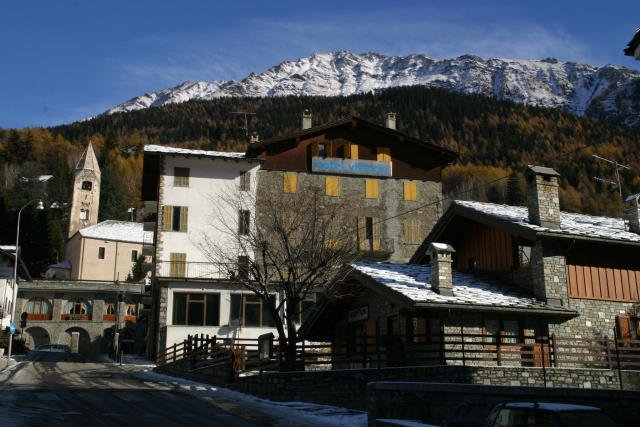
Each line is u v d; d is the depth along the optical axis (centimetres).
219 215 4791
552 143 14700
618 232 2641
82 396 2112
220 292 4472
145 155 4897
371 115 16425
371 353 2244
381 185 5119
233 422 1667
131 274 8881
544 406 1005
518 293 2495
